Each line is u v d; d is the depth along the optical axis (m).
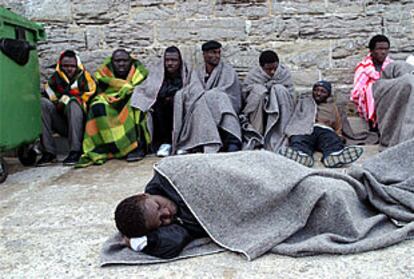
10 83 3.49
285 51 4.80
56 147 4.74
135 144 4.19
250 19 4.78
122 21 4.84
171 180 2.18
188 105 4.15
